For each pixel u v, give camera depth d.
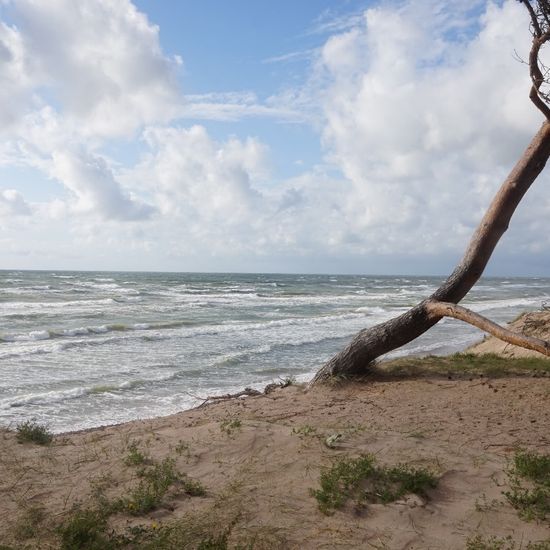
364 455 4.28
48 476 4.16
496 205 7.96
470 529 3.28
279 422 5.84
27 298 35.28
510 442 4.93
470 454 4.50
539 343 6.94
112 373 12.47
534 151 7.73
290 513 3.45
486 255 8.10
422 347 16.91
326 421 5.80
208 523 3.31
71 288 47.59
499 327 7.29
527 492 3.63
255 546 3.05
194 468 4.23
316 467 4.14
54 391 10.53
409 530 3.26
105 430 6.70
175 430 5.45
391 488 3.76
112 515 3.45
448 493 3.76
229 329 21.19
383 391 7.38
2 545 3.11
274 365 13.87
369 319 26.16
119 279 72.88
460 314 7.65
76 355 14.89
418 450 4.57
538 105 7.29
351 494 3.66
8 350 15.16
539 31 6.82
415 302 39.53
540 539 3.16
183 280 79.88
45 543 3.15
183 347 16.56
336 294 51.03
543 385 7.17
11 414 8.98
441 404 6.50
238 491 3.76
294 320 24.86
